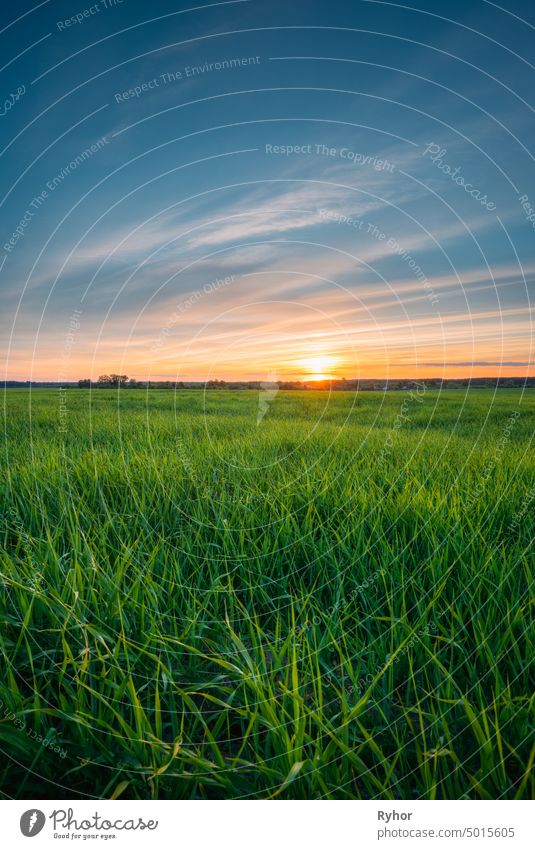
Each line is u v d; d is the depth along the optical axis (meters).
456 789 2.21
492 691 2.61
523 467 6.14
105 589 3.33
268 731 2.38
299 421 10.52
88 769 2.28
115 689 2.54
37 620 3.14
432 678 2.85
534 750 2.17
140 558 3.87
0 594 3.22
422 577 3.71
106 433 8.56
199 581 3.70
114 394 15.27
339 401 13.63
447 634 3.04
